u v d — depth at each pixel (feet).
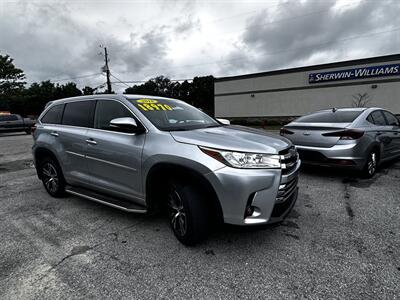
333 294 5.99
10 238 9.01
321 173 16.94
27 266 7.30
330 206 11.34
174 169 7.80
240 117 97.40
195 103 229.86
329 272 6.80
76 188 11.97
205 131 9.02
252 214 7.30
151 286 6.39
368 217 10.13
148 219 10.43
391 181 14.90
